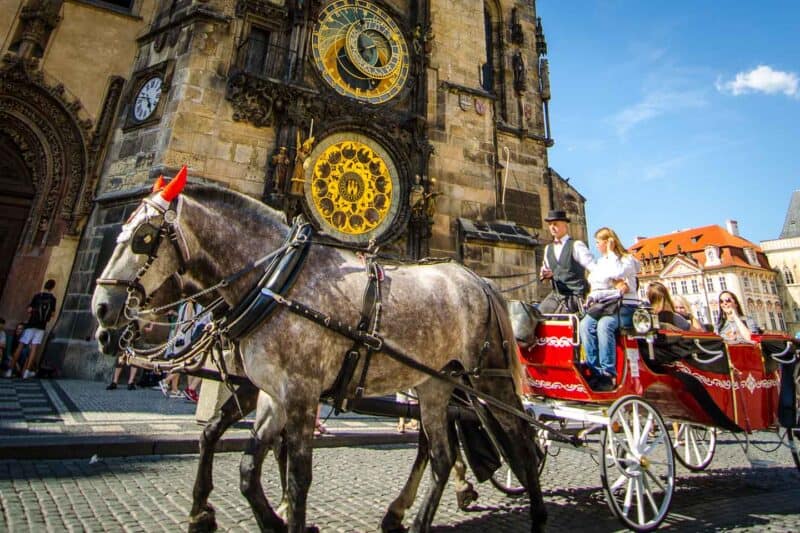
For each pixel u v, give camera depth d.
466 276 5.79
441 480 4.95
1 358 14.18
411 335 4.76
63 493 5.46
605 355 6.05
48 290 14.88
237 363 5.29
